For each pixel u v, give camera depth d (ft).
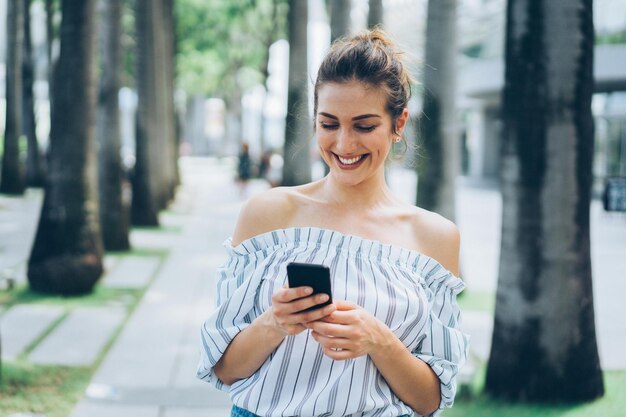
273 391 5.81
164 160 59.67
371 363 5.82
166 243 41.60
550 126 15.34
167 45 67.72
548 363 15.89
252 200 6.33
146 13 46.98
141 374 18.17
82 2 26.22
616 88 74.38
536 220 15.67
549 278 15.75
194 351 20.38
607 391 16.71
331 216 6.16
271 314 5.53
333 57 5.77
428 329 6.01
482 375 17.81
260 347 5.66
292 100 40.55
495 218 61.57
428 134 25.82
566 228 15.61
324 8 51.42
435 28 25.70
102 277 28.73
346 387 5.71
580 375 15.96
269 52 86.94
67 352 19.88
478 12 96.73
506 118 15.81
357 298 5.74
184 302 26.73
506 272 16.14
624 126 81.30
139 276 31.42
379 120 5.72
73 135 26.71
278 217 6.20
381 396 5.89
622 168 81.82
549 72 15.21
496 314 16.42
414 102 7.19
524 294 15.92
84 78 26.63
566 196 15.52
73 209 26.86
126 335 21.88
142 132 47.73
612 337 22.61
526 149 15.55
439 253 6.26
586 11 15.14
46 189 27.04
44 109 92.53
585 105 15.38
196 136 201.16
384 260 5.92
